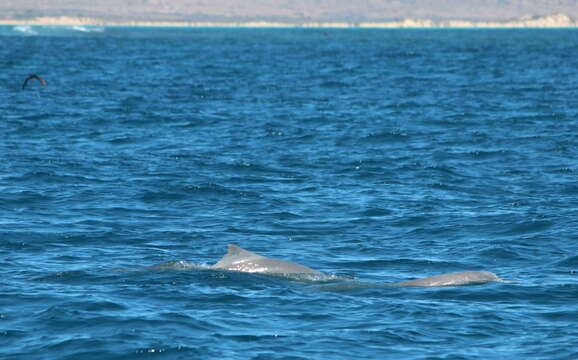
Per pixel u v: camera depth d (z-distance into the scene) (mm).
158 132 132875
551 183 91938
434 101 184875
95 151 112250
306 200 83750
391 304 50531
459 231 71438
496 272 59500
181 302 50438
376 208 80000
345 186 90750
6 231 69500
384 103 180500
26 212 76875
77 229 71188
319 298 51812
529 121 147375
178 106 173250
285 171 99000
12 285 53812
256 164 102812
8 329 44969
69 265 59938
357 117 154375
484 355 41656
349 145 120000
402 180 94000
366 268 60906
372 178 95125
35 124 139750
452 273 56281
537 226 72500
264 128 138250
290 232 71500
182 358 40969
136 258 62562
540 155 110625
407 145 119875
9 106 168250
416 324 46656
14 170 96125
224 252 64875
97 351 41750
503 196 85438
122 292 52406
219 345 42719
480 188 89688
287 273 57156
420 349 42562
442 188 89812
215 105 176375
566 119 150125
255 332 44938
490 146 118375
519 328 46031
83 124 141125
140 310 48500
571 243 66938
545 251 65000
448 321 47219
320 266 61312
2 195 83188
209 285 54312
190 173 96562
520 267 60750
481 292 53250
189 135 129750
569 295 52625
